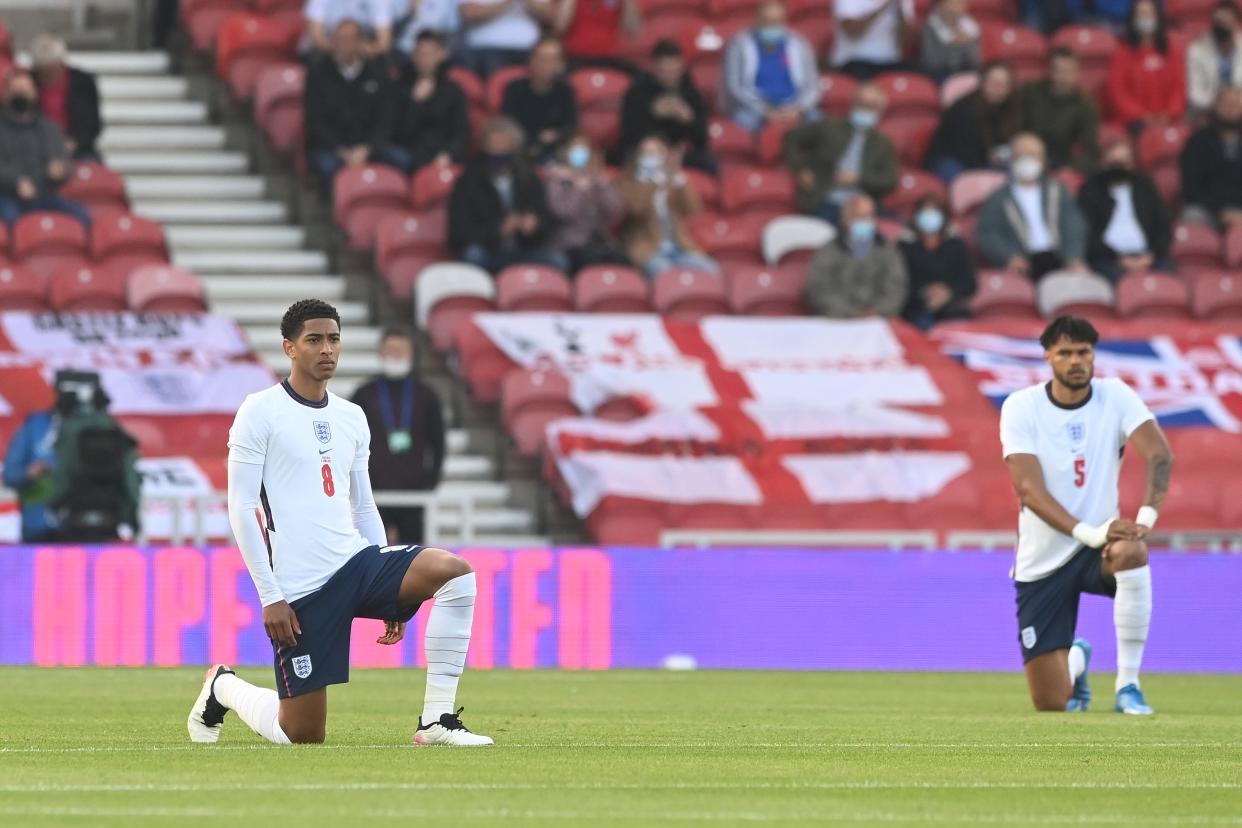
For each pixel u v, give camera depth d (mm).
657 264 76125
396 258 75312
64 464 56344
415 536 60125
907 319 75750
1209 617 58281
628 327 71938
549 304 73688
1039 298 77750
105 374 66438
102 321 68688
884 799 22297
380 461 60812
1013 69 85000
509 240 75250
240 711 28672
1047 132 84625
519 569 57438
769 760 27109
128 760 26016
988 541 62188
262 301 76750
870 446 67250
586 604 57625
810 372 70938
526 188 75000
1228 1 88812
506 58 84688
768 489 65500
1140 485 66562
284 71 81938
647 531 64438
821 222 79000
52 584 56031
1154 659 58094
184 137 84438
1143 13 88750
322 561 27828
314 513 27812
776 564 58406
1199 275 79688
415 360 73500
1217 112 83938
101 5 93938
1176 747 30016
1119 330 74750
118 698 41219
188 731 31438
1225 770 26219
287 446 27625
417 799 21688
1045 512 38094
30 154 74250
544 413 68938
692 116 81188
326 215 79875
